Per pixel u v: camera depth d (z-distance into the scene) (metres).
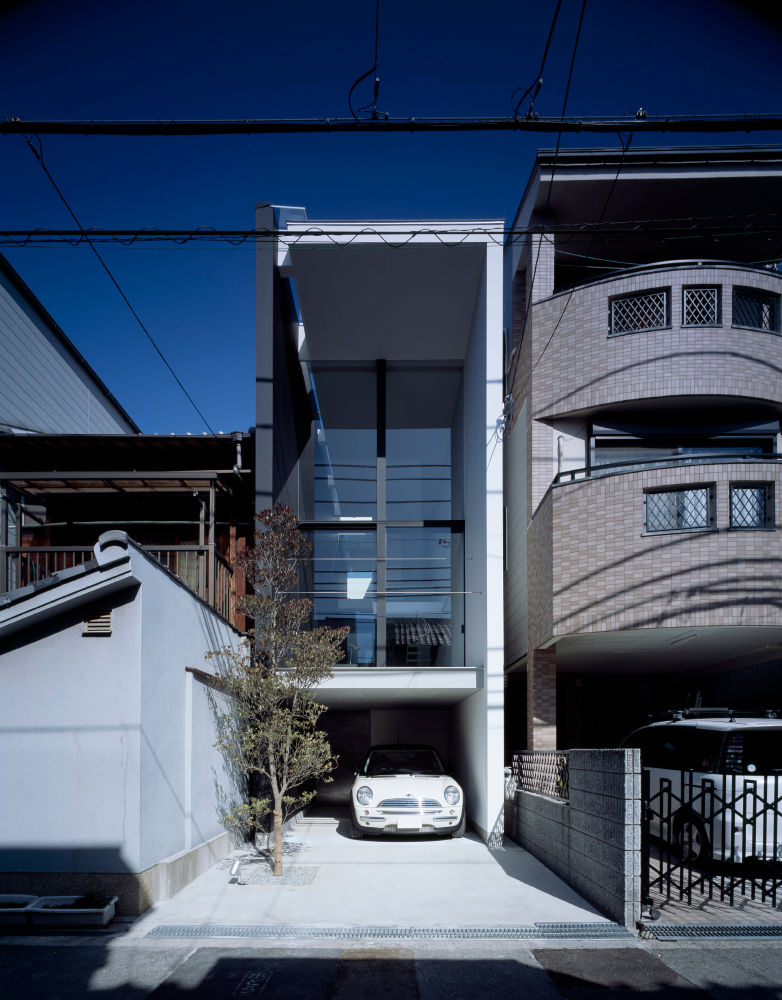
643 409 10.86
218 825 9.21
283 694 8.54
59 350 14.73
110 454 11.90
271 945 5.67
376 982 4.91
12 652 6.58
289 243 10.98
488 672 10.56
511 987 4.82
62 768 6.45
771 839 7.02
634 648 11.04
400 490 15.24
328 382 14.83
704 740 7.76
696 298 10.47
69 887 6.31
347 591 13.14
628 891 6.03
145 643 6.71
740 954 5.40
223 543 12.44
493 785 10.34
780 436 10.94
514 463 13.40
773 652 11.17
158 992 4.75
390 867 8.65
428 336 13.33
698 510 9.02
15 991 4.78
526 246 12.63
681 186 11.42
